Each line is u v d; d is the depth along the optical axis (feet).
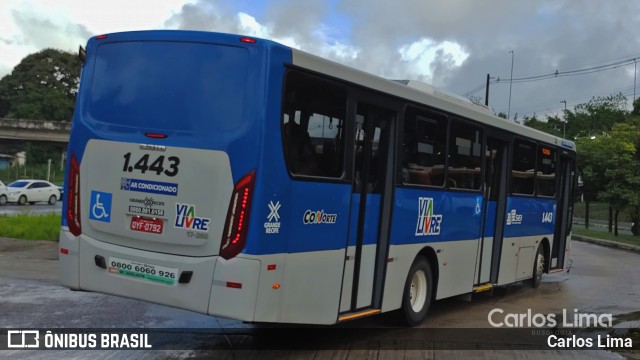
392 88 22.91
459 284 29.43
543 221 40.50
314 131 19.07
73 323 23.58
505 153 34.06
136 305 26.96
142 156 18.75
